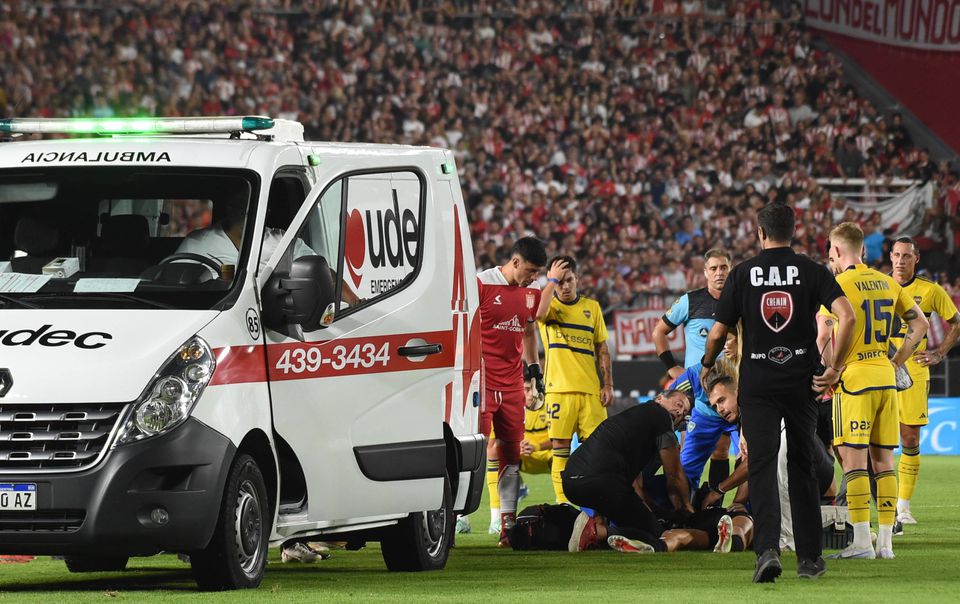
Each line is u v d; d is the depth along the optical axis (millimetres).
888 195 80750
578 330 30422
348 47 81250
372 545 26453
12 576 20438
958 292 71812
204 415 16188
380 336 19078
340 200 18891
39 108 75438
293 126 20438
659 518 25453
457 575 20000
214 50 79125
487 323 27109
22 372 16062
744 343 18516
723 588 17781
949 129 84688
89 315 16828
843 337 18172
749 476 18344
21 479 15750
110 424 15914
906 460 30750
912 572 20203
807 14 88188
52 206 18156
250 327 17125
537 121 80750
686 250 74250
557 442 30484
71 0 77688
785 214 18531
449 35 82875
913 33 85500
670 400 24984
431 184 20781
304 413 17781
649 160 79688
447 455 20953
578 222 75000
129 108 76500
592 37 84812
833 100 84812
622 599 16297
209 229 17906
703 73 84812
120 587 18406
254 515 17141
